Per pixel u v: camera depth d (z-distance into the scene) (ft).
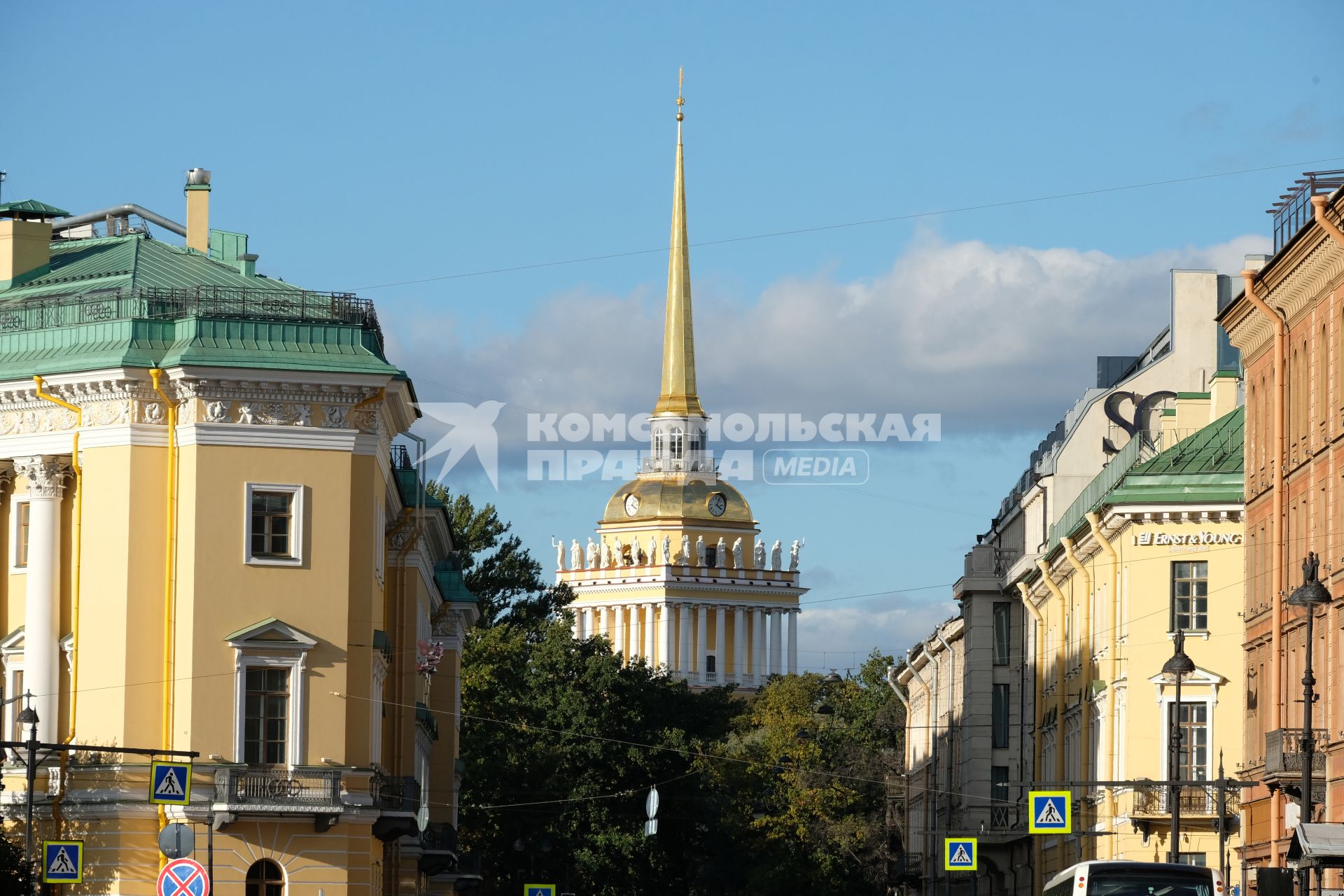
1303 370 327.88
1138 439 425.28
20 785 315.37
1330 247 304.50
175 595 315.17
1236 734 382.01
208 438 315.99
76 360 319.27
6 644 324.80
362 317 330.34
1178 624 385.91
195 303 327.26
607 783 630.33
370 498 323.57
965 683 554.87
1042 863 470.80
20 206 375.86
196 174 382.01
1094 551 415.03
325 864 314.76
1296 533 329.93
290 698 316.19
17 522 329.72
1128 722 386.32
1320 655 314.55
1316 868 248.11
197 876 257.14
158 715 314.14
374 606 326.85
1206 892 233.55
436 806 460.55
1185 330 483.92
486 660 645.51
